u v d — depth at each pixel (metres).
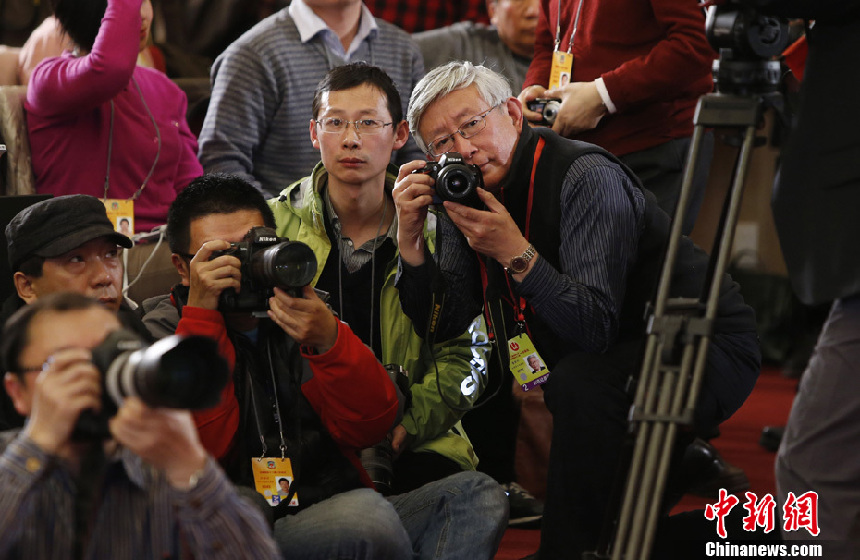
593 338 6.09
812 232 5.00
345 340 5.72
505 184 6.45
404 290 6.89
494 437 8.55
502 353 6.82
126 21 8.49
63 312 3.71
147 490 3.83
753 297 14.87
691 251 6.55
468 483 6.06
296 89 9.12
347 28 9.30
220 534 3.68
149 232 8.95
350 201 7.38
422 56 10.11
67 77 8.45
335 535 5.28
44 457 3.55
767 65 4.99
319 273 7.50
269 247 5.69
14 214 6.46
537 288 6.07
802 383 5.14
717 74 5.04
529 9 10.47
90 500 3.61
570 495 6.13
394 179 7.54
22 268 5.82
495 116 6.39
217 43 12.10
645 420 4.66
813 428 4.97
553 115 8.00
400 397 6.74
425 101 6.46
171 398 3.29
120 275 6.04
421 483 7.11
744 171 4.80
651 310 4.97
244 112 8.97
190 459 3.66
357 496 5.52
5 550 3.57
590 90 7.79
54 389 3.53
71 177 8.80
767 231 16.02
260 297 5.69
